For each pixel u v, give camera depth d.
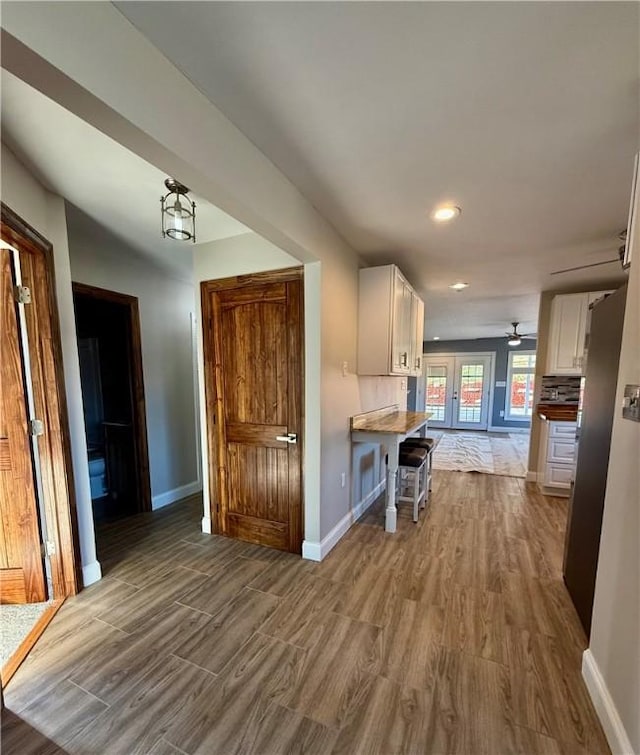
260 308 2.60
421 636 1.76
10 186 1.61
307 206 2.08
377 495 3.84
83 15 0.89
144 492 3.41
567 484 3.79
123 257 3.10
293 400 2.54
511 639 1.74
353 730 1.29
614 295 1.62
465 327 7.08
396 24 1.01
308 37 1.05
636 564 1.15
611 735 1.21
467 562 2.46
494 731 1.28
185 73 1.18
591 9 0.95
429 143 1.55
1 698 1.33
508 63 1.13
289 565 2.43
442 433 8.31
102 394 3.74
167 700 1.41
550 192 1.96
